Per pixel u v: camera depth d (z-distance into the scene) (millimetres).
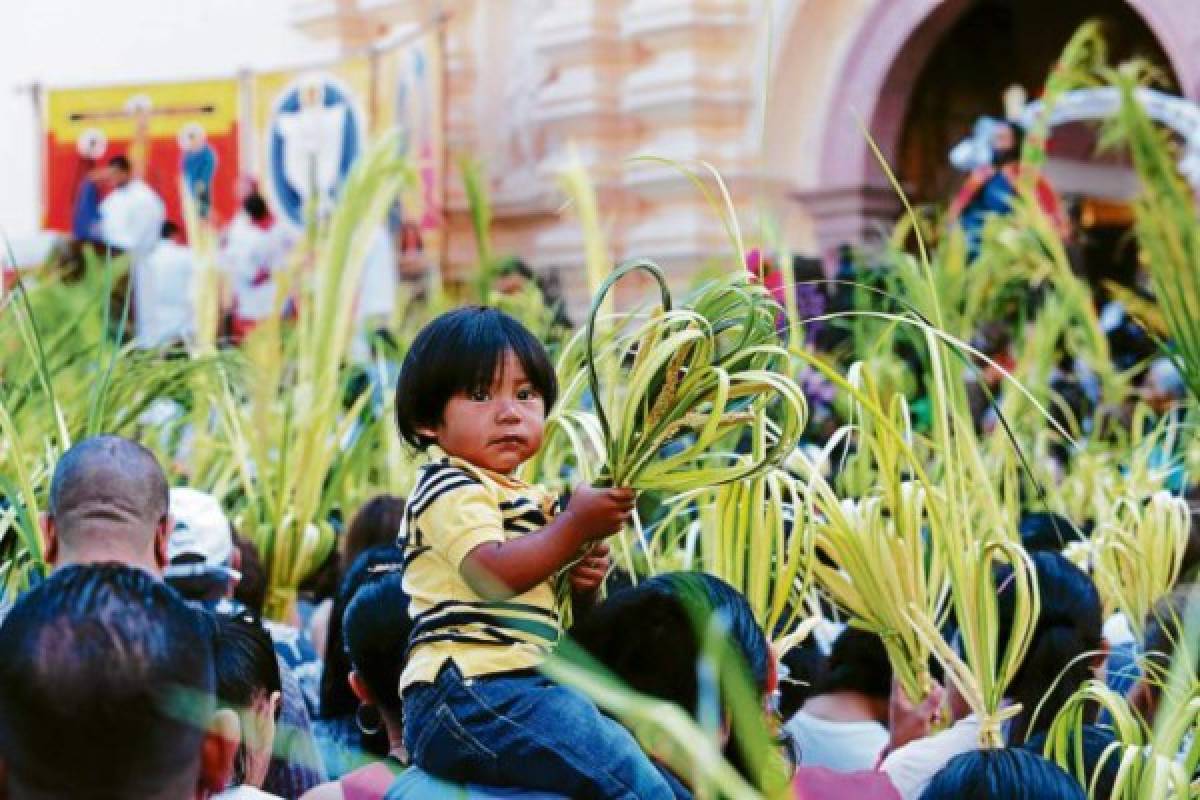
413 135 16047
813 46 15164
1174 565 5180
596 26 16031
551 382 3646
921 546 4375
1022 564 4035
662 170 15453
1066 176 12430
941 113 15484
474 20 17516
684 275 15516
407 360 3623
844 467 5504
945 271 8281
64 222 16516
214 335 8648
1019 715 4270
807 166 15195
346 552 5828
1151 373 8547
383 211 7230
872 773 4012
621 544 4805
